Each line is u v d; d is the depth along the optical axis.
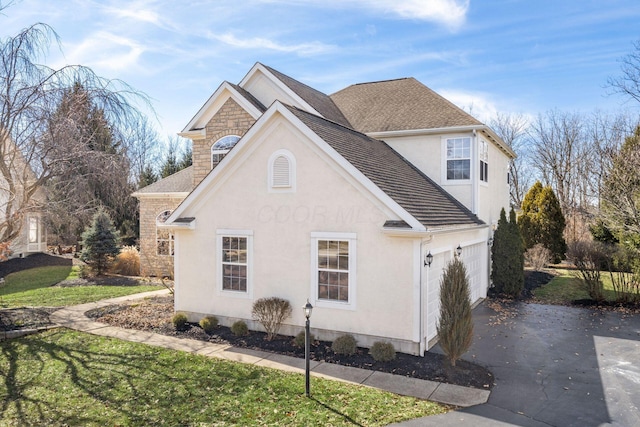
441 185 16.64
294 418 7.04
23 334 11.77
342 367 9.35
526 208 26.91
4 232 13.91
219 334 11.79
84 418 7.21
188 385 8.44
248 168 12.16
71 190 12.80
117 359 9.93
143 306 15.14
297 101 16.78
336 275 10.98
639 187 17.05
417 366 9.31
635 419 7.10
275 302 11.30
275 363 9.62
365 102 20.19
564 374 9.05
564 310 14.97
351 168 10.51
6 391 8.39
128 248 25.59
